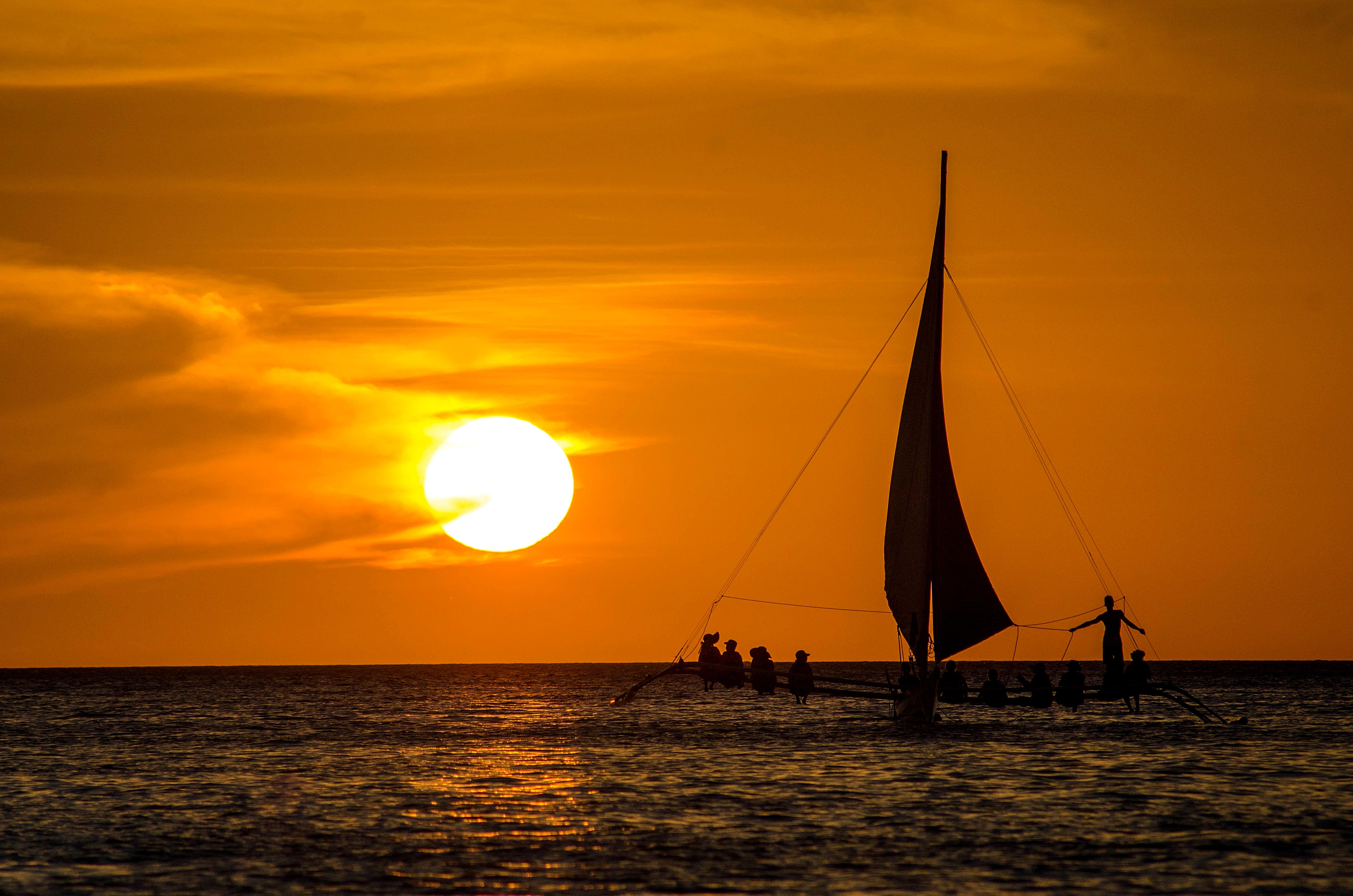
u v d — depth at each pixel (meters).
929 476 152.62
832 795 105.69
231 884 72.69
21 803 105.00
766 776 119.75
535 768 128.62
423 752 150.25
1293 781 114.56
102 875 75.06
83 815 97.50
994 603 153.75
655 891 70.69
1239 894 69.38
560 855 80.25
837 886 71.38
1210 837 85.50
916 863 77.31
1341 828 88.75
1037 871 74.94
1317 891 70.00
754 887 71.44
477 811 98.38
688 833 87.81
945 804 100.62
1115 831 87.75
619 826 90.88
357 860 79.19
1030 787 110.62
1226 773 120.44
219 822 93.88
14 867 77.31
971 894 69.50
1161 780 115.00
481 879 73.69
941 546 153.00
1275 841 83.75
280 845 84.19
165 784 117.94
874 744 152.38
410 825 91.94
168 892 71.00
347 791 111.06
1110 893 69.56
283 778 122.06
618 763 133.25
